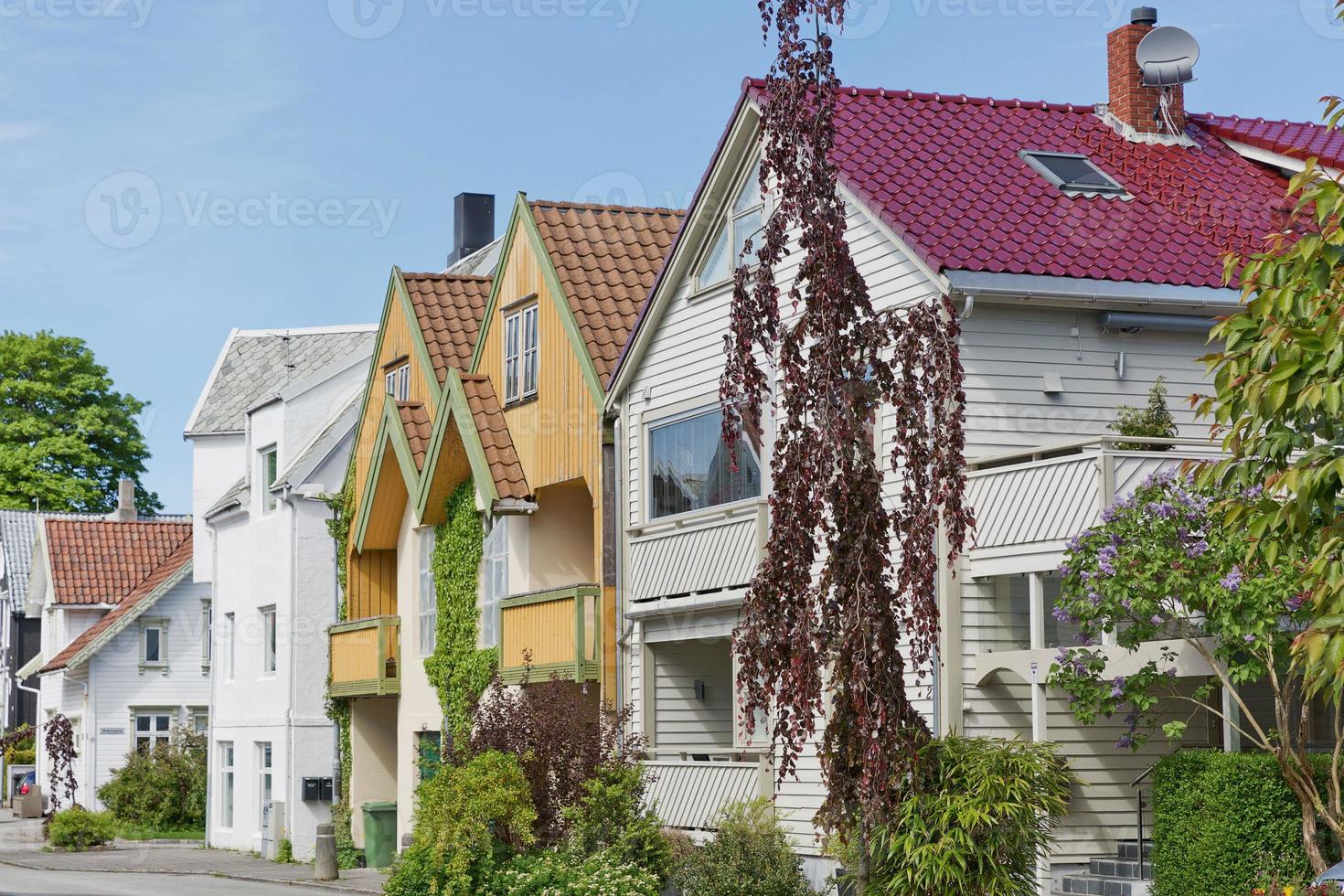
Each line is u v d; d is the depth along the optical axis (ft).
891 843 47.70
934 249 66.33
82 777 169.37
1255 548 33.55
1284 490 50.55
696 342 81.97
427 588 106.01
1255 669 53.31
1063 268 67.05
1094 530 56.29
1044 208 72.02
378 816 107.24
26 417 236.84
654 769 81.00
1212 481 34.73
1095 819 64.59
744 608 45.14
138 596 171.63
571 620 85.10
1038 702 61.36
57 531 185.98
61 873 106.63
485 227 149.89
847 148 74.79
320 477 116.47
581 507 93.50
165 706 170.60
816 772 71.61
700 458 81.05
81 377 239.91
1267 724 66.39
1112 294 66.80
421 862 73.36
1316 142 82.74
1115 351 68.74
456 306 107.14
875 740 42.93
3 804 210.18
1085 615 56.08
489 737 76.84
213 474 145.89
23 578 216.13
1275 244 36.01
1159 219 72.69
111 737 168.66
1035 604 62.39
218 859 117.08
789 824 72.84
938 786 48.37
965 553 65.05
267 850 116.78
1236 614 52.29
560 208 95.14
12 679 214.48
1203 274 68.64
